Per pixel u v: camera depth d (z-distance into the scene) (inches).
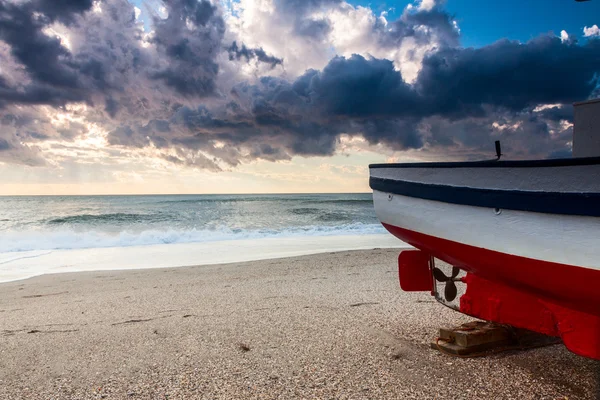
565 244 96.7
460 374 121.0
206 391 114.3
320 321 182.9
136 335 169.9
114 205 2240.4
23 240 623.5
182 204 2369.6
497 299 127.1
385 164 145.2
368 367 128.3
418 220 135.1
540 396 107.2
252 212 1571.1
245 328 174.9
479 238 116.2
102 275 360.8
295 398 109.2
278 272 341.4
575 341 104.1
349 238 672.4
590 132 114.2
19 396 114.3
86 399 111.3
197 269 379.6
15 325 194.7
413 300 222.5
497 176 108.5
